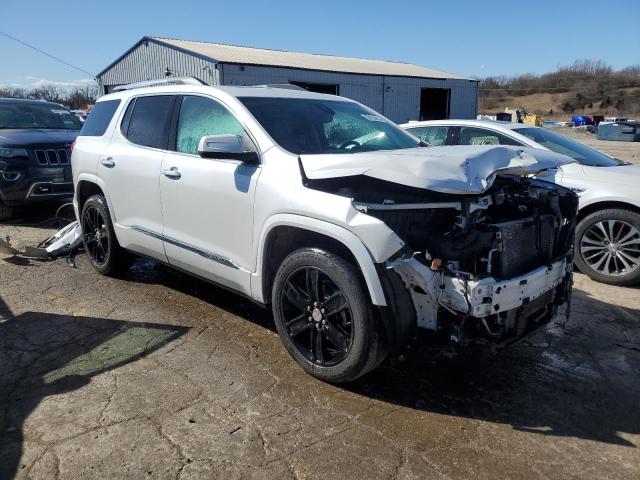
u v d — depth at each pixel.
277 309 3.47
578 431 2.93
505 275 2.95
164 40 25.92
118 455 2.63
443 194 2.95
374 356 3.05
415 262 2.87
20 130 8.38
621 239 5.38
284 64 23.00
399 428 2.90
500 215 3.29
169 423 2.89
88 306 4.60
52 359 3.62
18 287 5.08
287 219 3.27
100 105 5.45
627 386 3.43
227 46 28.25
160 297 4.83
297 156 3.40
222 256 3.84
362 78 25.56
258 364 3.58
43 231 7.54
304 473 2.53
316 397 3.19
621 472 2.59
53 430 2.81
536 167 3.20
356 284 3.01
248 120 3.74
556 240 3.45
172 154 4.26
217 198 3.78
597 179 5.52
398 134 4.43
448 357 3.75
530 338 4.13
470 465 2.61
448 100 30.53
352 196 3.17
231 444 2.73
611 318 4.57
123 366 3.52
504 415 3.07
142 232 4.58
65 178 7.97
